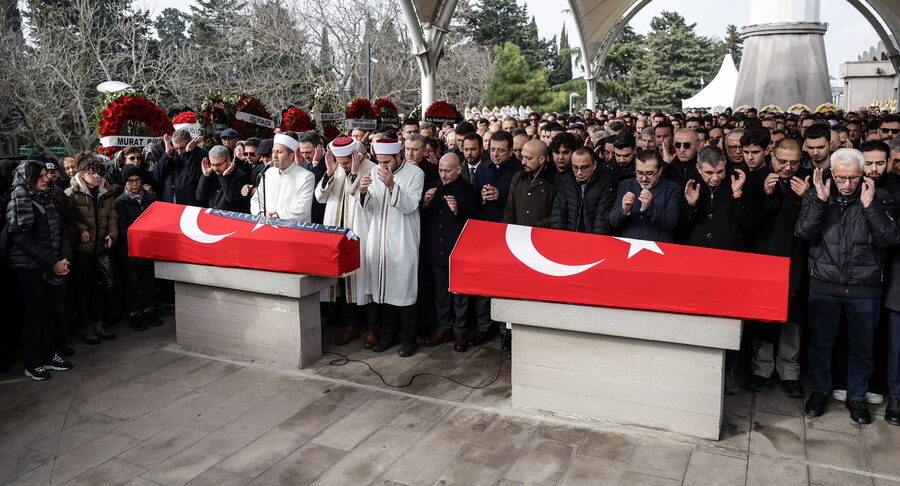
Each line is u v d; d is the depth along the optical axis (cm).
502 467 415
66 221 623
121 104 790
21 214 546
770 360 519
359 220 607
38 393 539
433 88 1819
